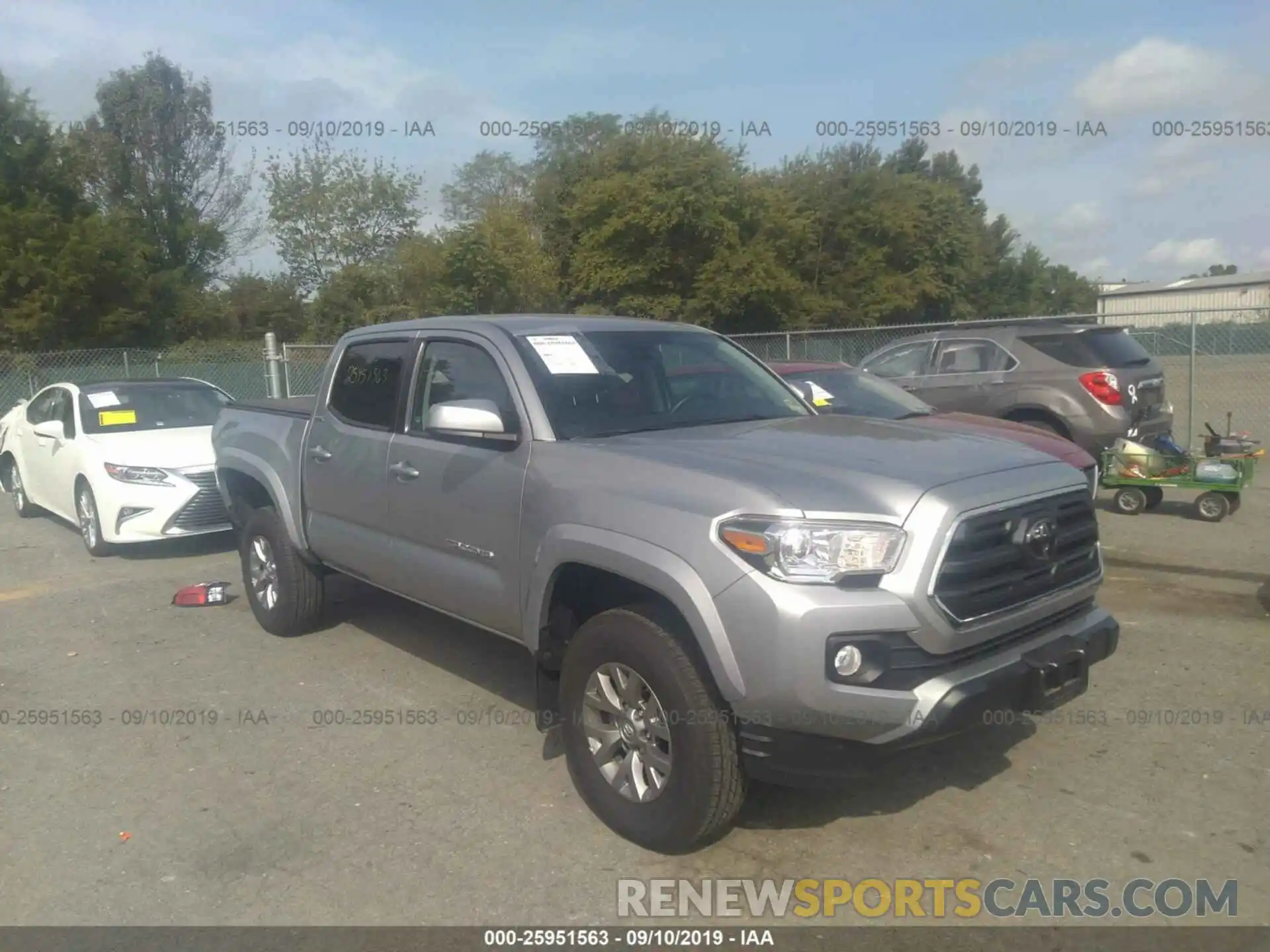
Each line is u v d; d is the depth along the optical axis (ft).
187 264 140.26
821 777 11.10
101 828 13.65
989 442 13.71
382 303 121.49
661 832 12.15
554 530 13.15
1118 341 34.27
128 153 137.18
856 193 133.90
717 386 16.52
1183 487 30.73
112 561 29.84
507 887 11.96
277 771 15.23
